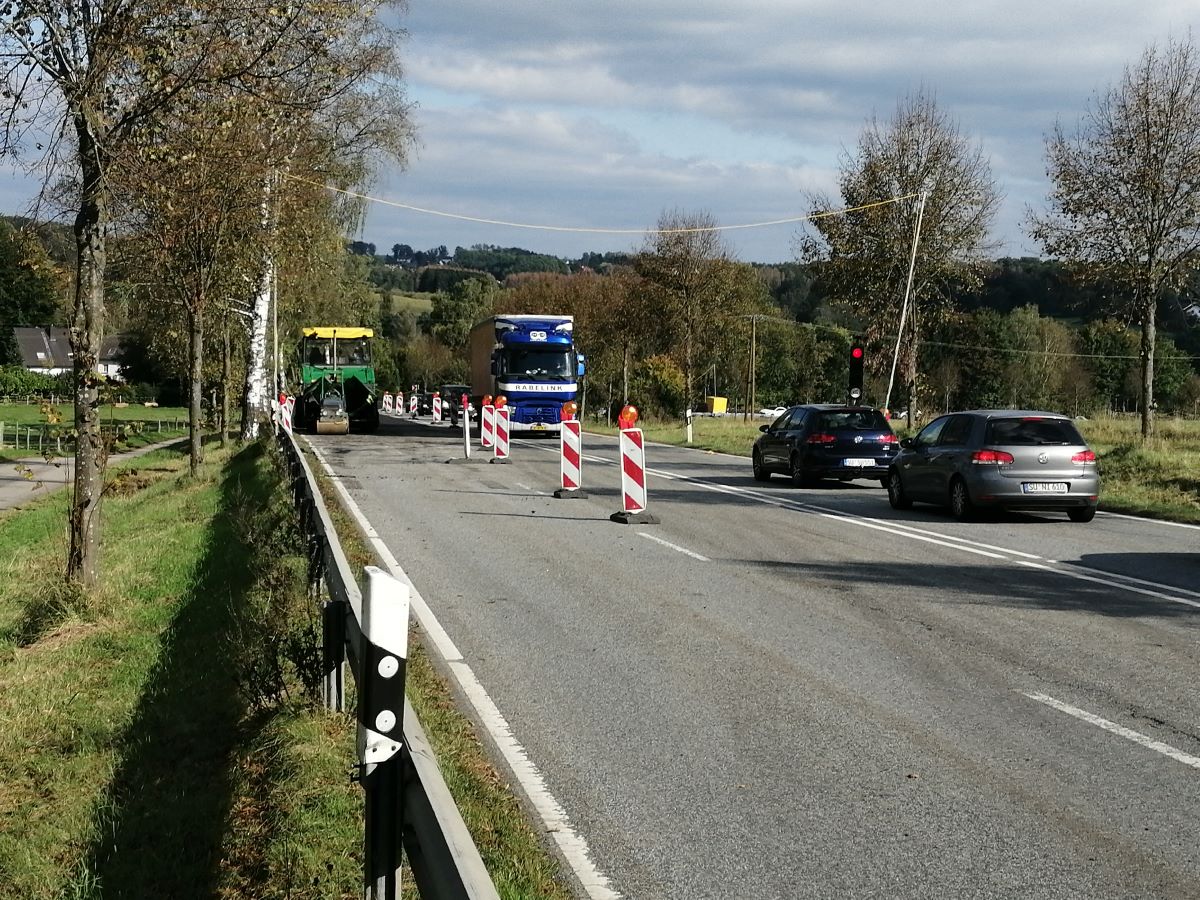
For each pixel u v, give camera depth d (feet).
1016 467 57.36
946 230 128.16
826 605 35.14
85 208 36.58
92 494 37.29
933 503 61.57
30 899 17.17
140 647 31.71
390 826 12.19
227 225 79.77
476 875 9.44
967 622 32.63
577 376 139.64
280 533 41.37
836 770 20.17
